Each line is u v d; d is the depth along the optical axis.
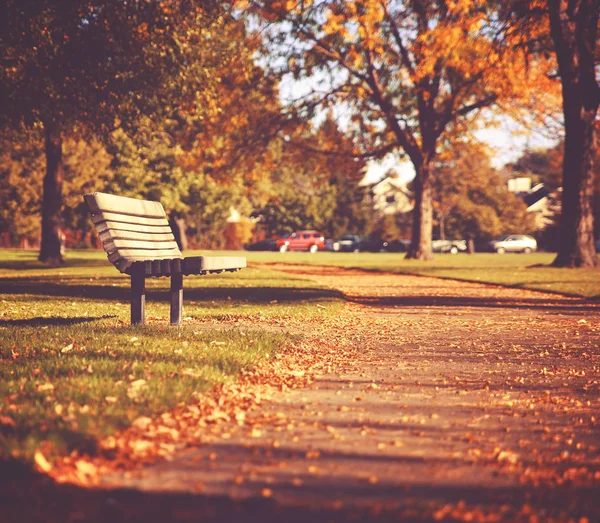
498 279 20.67
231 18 24.17
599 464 3.86
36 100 17.00
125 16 16.69
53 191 30.23
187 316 10.40
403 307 13.02
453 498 3.24
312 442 4.10
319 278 22.75
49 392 4.77
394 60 32.12
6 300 12.22
